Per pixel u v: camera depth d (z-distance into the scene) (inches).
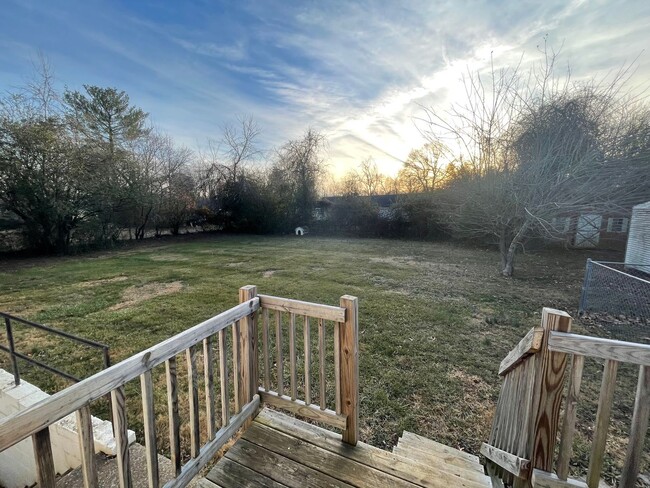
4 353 144.8
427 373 123.6
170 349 53.8
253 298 79.7
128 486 47.2
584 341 45.1
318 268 332.2
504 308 205.6
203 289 247.9
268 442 72.2
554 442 49.2
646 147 266.4
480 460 76.7
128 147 544.4
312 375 125.8
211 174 689.6
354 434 70.7
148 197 544.1
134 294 239.8
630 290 231.0
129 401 107.8
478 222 372.2
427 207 573.6
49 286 266.7
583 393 111.3
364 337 156.1
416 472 63.4
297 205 673.6
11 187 394.9
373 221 634.8
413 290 246.7
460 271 326.3
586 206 274.7
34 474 115.5
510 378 65.6
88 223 475.5
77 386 39.7
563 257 423.5
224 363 70.1
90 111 548.4
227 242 566.6
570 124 277.7
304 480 61.8
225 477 62.8
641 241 332.2
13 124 383.6
